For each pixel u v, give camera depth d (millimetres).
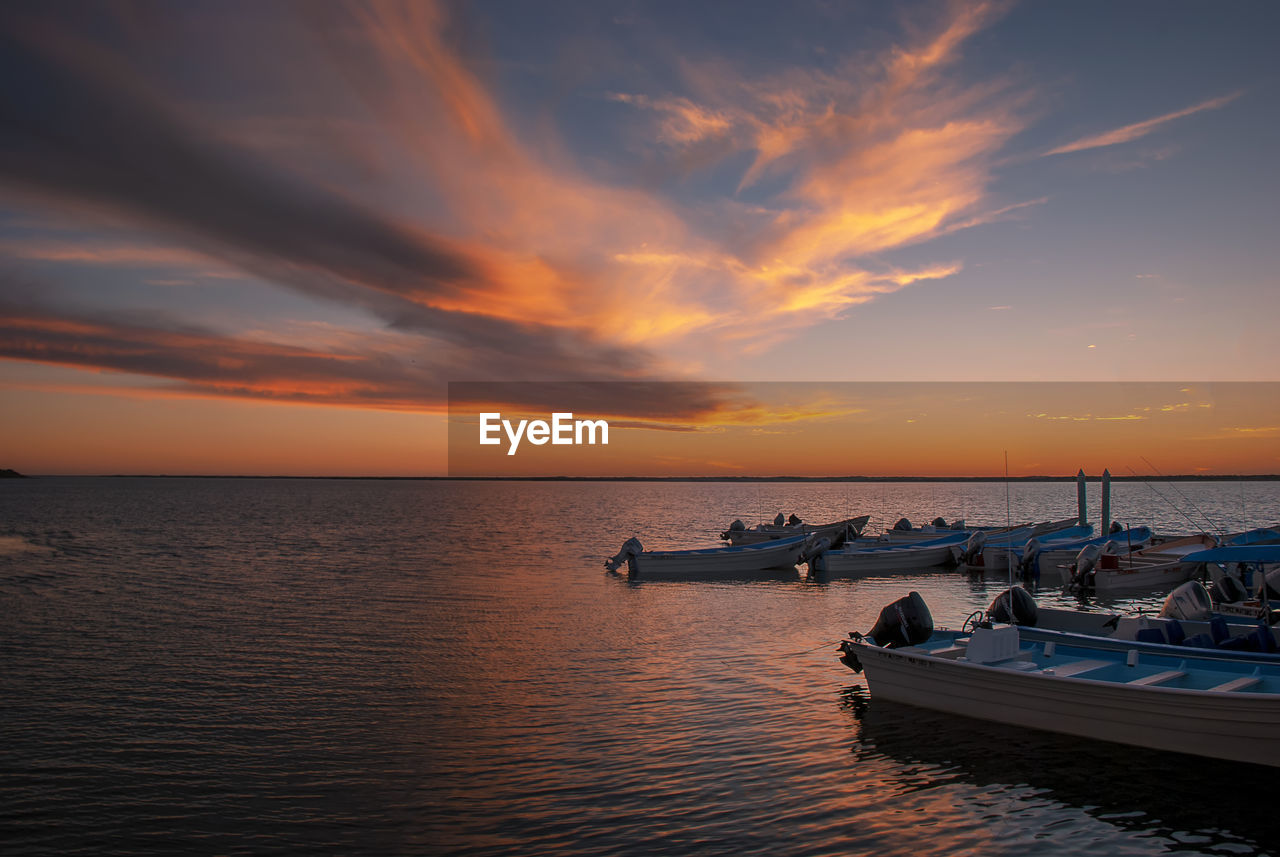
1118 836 9555
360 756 12430
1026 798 10562
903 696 14516
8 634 22656
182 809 10484
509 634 22203
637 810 10305
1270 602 19906
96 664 18859
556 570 38969
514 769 11789
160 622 24438
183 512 103625
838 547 41938
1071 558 33344
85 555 46750
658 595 30047
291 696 15945
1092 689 12188
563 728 13680
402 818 10141
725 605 27359
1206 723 11367
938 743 12547
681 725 13711
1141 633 14883
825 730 13281
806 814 10148
